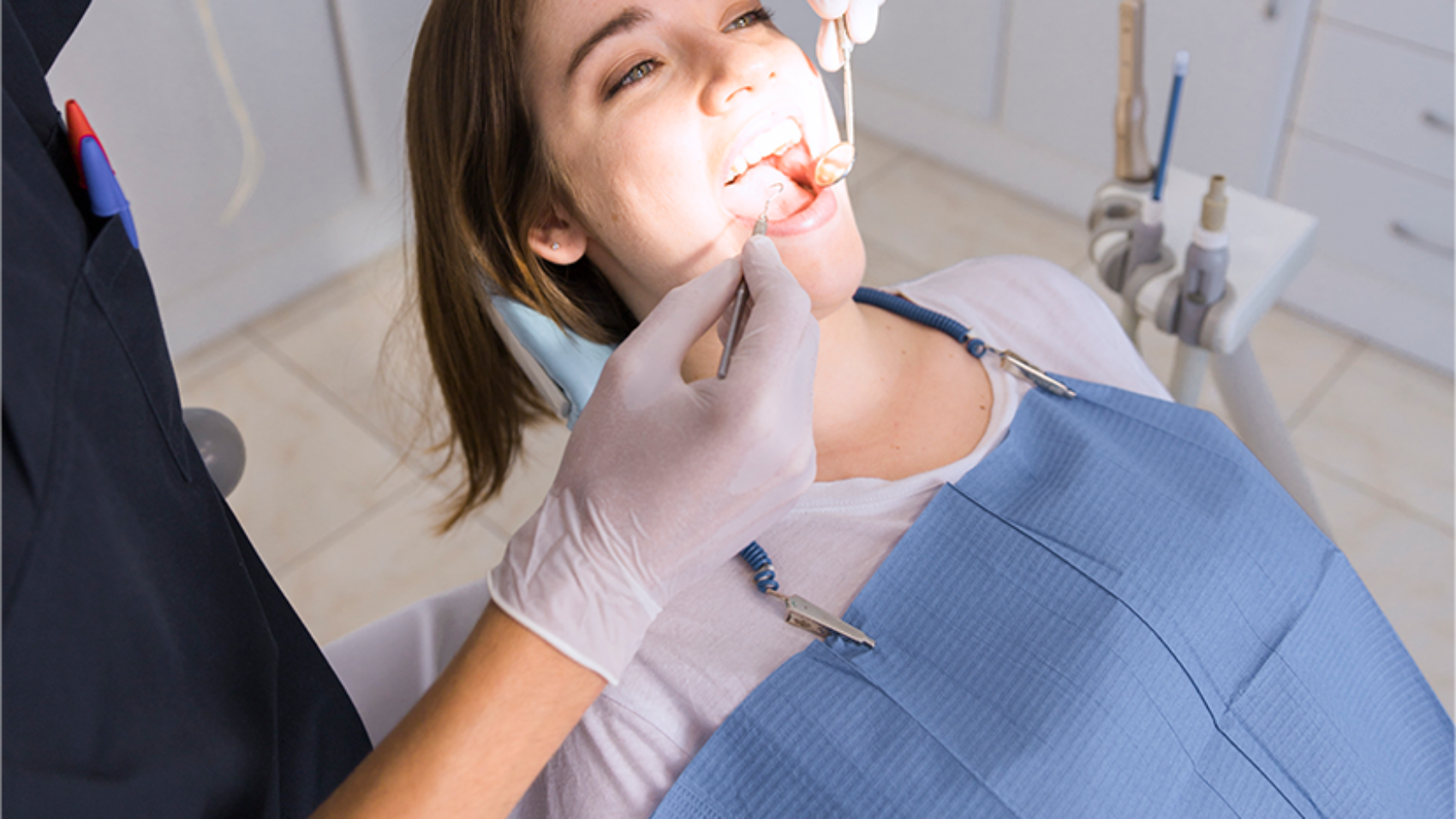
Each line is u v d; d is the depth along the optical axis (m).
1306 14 2.25
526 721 0.73
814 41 2.95
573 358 1.17
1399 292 2.43
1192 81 2.49
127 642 0.69
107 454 0.67
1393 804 1.00
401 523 2.28
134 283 0.69
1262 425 1.62
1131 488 0.99
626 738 0.91
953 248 2.86
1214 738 0.93
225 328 2.65
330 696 0.94
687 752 0.90
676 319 0.83
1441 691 1.95
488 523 2.27
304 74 2.45
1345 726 0.98
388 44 2.47
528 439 2.37
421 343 1.54
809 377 0.79
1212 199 1.40
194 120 2.34
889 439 1.06
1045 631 0.90
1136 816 0.86
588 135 1.00
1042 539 0.95
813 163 1.04
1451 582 2.10
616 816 0.90
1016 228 2.90
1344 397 2.43
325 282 2.76
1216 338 1.48
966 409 1.08
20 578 0.62
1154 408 1.09
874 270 2.81
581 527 0.76
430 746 0.71
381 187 2.68
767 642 0.93
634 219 1.02
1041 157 2.89
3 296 0.59
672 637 0.94
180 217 2.45
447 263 1.18
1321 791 0.95
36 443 0.61
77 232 0.65
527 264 1.12
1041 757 0.85
